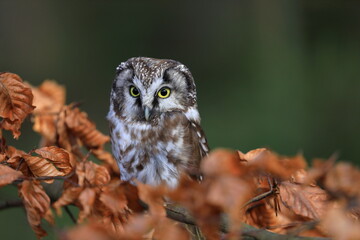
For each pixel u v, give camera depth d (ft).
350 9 65.21
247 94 61.00
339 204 16.17
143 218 15.10
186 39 78.33
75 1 79.71
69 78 74.13
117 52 77.56
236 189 14.24
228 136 56.29
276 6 66.64
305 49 63.82
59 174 19.20
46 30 77.82
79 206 18.19
